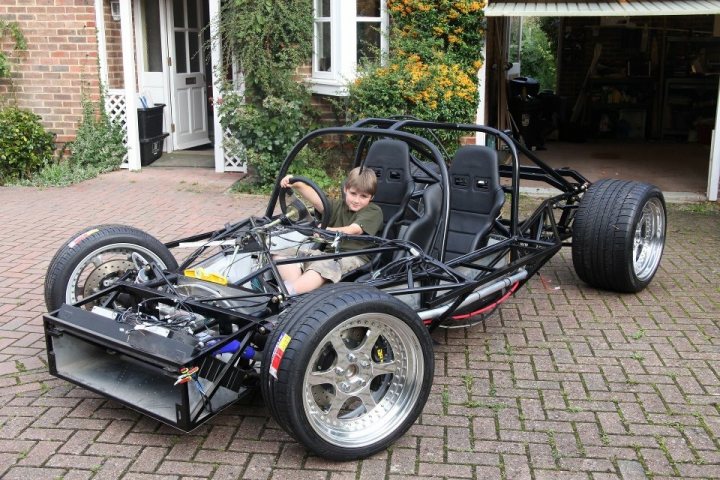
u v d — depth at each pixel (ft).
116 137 34.22
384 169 15.52
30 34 33.50
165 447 11.68
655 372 14.30
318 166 31.04
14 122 31.96
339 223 15.06
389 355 12.16
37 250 22.26
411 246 13.84
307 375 10.57
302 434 10.63
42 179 31.81
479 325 16.67
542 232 18.01
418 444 11.83
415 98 28.35
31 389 13.56
